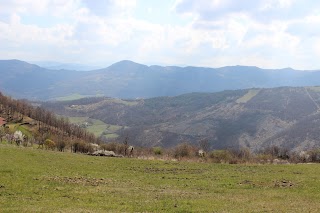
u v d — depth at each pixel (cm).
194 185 4369
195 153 10294
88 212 2575
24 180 3922
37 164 5159
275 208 2906
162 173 5534
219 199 3341
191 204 3031
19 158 5347
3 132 11894
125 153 9819
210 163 7406
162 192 3681
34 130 15662
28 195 3219
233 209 2856
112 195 3388
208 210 2808
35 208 2633
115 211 2667
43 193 3356
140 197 3322
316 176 5141
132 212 2680
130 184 4250
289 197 3594
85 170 5262
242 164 7412
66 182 4041
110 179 4550
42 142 10762
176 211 2767
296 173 5597
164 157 9150
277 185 4403
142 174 5319
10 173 4234
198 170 6050
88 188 3741
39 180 4012
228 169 6266
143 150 10912
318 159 9731
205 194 3662
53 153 6588
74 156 6638
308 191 3984
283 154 11469
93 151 9731
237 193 3838
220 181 4738
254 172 5806
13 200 2961
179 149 10575
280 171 5916
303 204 3148
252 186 4350
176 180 4778
